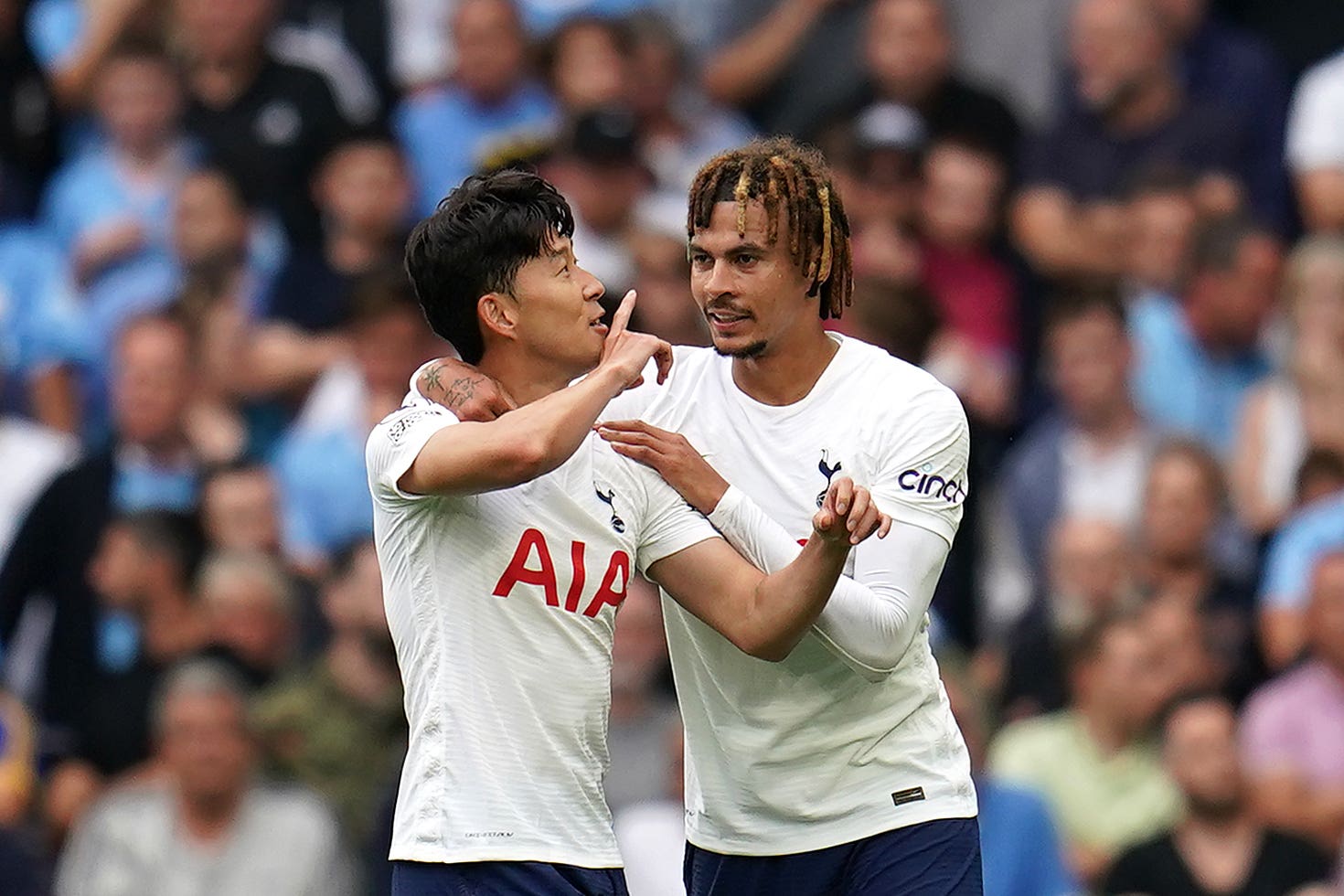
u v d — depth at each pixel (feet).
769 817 58.75
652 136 123.75
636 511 56.08
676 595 56.59
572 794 54.90
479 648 54.34
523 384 55.31
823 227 56.65
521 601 54.49
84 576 107.24
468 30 125.29
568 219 55.47
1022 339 119.75
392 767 93.04
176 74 130.21
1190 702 92.73
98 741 102.73
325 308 120.67
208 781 92.38
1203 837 91.15
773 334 56.65
